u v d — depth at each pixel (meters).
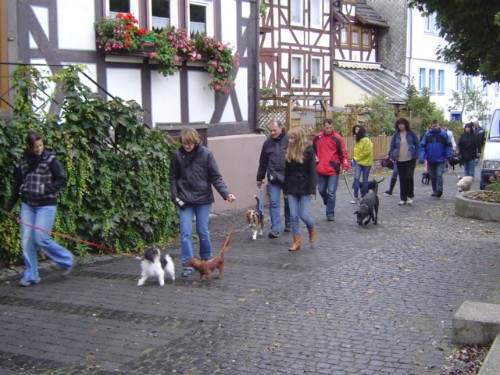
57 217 8.60
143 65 12.39
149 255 7.46
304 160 9.38
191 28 13.59
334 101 31.89
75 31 11.02
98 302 6.84
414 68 37.00
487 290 7.15
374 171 24.47
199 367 5.08
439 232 10.88
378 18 36.25
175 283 7.61
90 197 9.00
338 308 6.54
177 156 7.85
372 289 7.24
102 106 9.20
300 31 29.28
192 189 7.84
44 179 7.45
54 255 7.74
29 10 10.24
